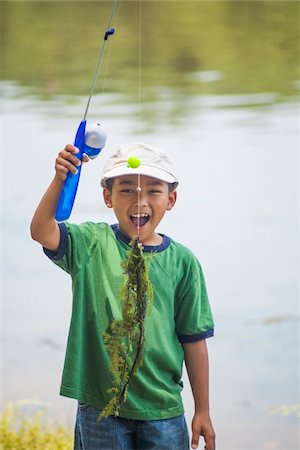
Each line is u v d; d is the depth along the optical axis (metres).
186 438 4.19
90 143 3.96
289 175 8.63
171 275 4.19
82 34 9.42
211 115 9.05
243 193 8.59
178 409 4.15
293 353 6.86
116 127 8.91
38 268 7.95
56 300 7.55
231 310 7.29
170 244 4.26
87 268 4.09
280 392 6.50
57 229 4.03
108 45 9.40
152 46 9.38
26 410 6.10
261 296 7.52
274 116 8.90
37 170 8.61
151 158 4.18
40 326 7.23
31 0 9.41
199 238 8.07
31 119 9.01
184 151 8.77
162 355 4.10
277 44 9.34
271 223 8.27
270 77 9.23
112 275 4.09
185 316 4.24
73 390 4.04
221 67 9.30
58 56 9.36
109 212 8.09
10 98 9.16
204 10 9.39
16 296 7.56
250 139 8.80
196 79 9.31
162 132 8.94
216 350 6.94
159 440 4.06
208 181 8.66
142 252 4.00
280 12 9.35
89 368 4.09
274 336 7.07
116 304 4.06
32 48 9.37
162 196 4.19
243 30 9.34
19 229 8.24
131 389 4.05
